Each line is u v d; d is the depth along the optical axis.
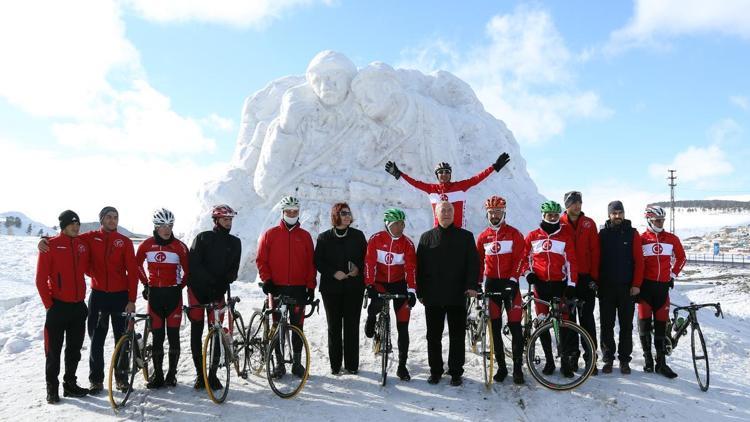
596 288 5.73
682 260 6.03
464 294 5.54
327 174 13.36
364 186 12.91
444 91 16.59
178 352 5.73
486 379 5.50
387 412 5.04
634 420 4.94
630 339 5.96
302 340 5.60
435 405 5.18
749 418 5.05
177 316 5.73
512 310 5.62
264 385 5.75
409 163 13.53
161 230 5.68
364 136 13.57
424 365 6.27
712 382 5.93
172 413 5.09
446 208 5.57
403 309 5.85
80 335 5.54
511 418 4.93
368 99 13.38
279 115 14.80
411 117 13.52
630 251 5.94
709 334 8.39
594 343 5.70
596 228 6.09
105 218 5.64
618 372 6.03
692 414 5.08
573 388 5.45
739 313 14.21
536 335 5.54
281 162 13.44
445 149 13.55
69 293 5.41
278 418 4.95
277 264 5.81
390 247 5.77
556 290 5.81
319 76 13.59
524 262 5.82
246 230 13.26
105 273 5.66
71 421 4.96
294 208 5.84
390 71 13.41
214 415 5.03
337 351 5.94
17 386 6.02
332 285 5.81
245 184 14.34
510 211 13.73
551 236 5.81
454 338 5.61
